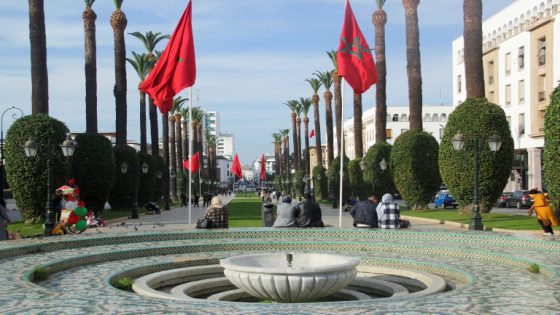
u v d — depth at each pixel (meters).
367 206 17.33
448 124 29.22
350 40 20.98
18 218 36.41
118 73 44.62
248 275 9.37
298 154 96.94
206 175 120.25
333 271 9.35
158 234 16.58
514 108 53.41
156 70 20.64
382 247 15.19
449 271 12.22
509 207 45.31
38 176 28.77
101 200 36.19
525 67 51.06
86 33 39.03
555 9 45.97
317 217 17.78
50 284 10.80
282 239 16.42
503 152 27.83
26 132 28.81
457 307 7.61
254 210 46.50
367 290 11.87
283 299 9.48
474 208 20.34
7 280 10.07
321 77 70.75
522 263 12.33
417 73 37.53
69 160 29.66
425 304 7.83
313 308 7.53
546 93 47.44
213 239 16.67
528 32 50.41
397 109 100.81
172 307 7.68
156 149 57.00
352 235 16.78
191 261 13.86
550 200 22.59
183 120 98.19
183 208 57.06
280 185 130.00
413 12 37.56
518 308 7.55
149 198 51.50
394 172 36.47
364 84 21.11
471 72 29.55
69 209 20.52
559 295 8.62
